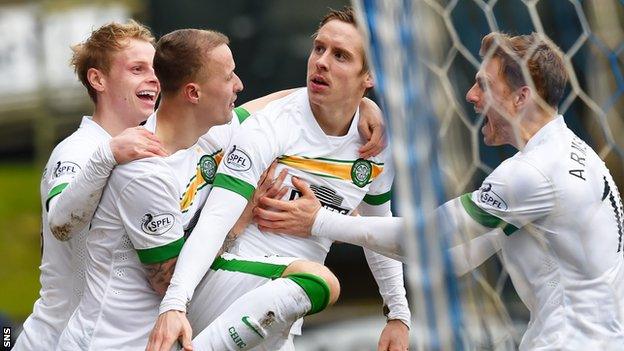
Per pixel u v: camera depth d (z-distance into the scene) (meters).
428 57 7.09
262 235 10.34
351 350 24.22
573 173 9.59
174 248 9.46
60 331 10.33
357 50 10.09
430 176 6.86
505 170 9.59
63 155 10.13
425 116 6.88
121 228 9.51
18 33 27.55
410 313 11.45
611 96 11.97
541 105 9.73
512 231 9.67
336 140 10.41
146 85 10.48
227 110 9.84
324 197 10.45
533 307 9.81
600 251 9.62
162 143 9.87
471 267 8.56
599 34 11.99
